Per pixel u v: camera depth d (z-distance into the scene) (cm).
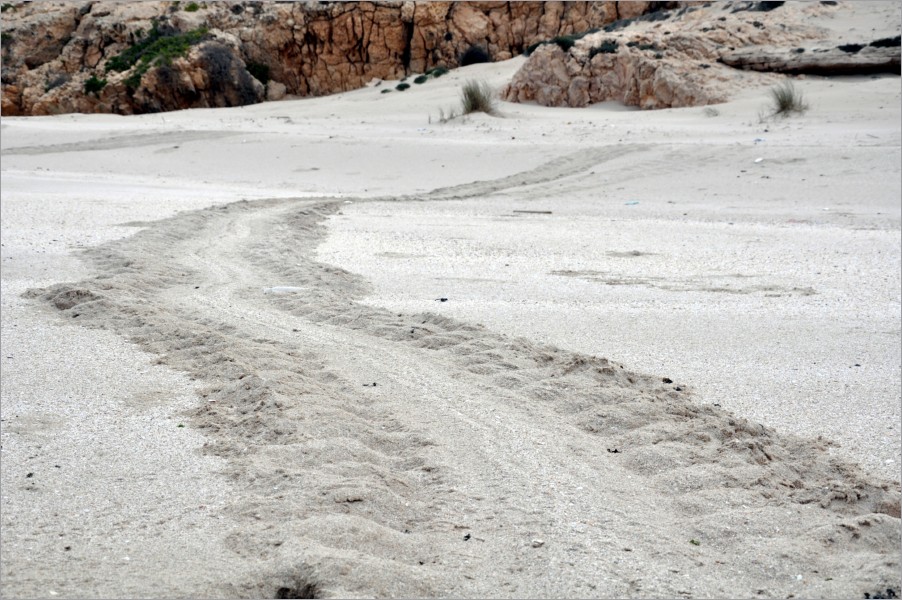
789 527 378
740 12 3203
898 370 618
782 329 739
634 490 417
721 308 821
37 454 456
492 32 4103
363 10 4128
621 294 884
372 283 931
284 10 4191
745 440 468
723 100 2738
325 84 4294
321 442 458
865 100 2483
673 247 1176
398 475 429
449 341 669
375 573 325
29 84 4247
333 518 367
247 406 521
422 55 4178
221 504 394
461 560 348
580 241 1226
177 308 796
